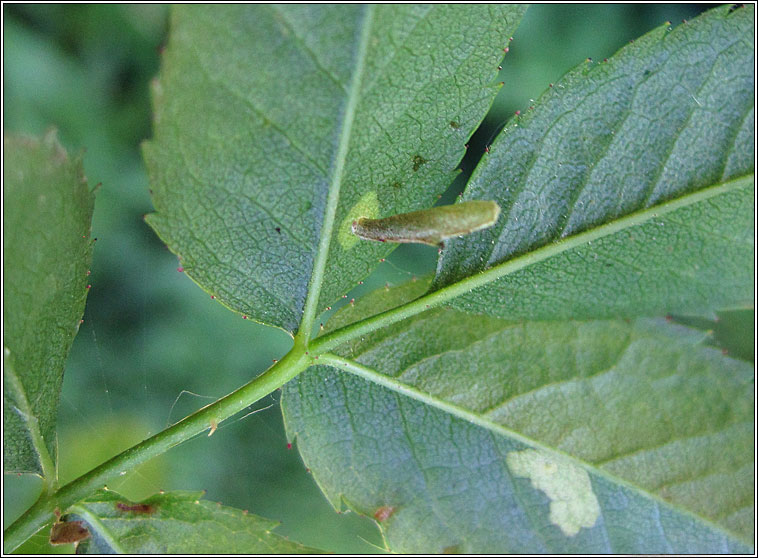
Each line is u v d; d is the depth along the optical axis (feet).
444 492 0.15
